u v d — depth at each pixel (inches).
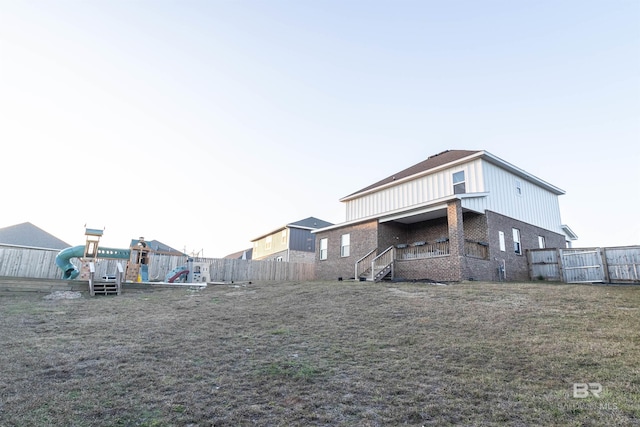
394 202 863.1
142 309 410.6
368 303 392.8
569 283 559.8
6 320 344.5
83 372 202.8
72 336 286.8
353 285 554.6
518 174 773.3
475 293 418.0
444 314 325.1
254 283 686.5
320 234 941.8
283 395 170.7
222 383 185.8
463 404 156.5
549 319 294.5
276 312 372.2
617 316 297.4
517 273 686.5
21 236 997.8
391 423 141.8
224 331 299.9
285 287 568.4
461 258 581.9
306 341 263.1
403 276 676.7
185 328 312.7
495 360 209.9
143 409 155.7
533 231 776.9
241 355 233.1
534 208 805.2
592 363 199.3
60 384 184.1
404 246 711.7
